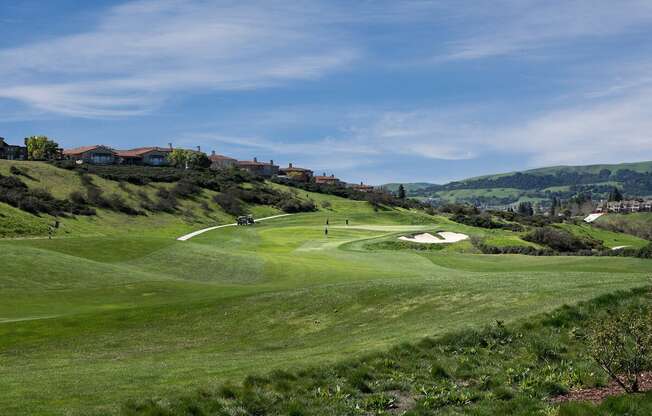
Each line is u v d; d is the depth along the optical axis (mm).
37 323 30297
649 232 185000
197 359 22688
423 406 15641
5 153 188500
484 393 16703
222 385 16047
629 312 21219
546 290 27469
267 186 184625
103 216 115125
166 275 53219
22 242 65188
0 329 29188
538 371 18438
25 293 40344
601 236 154250
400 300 29594
